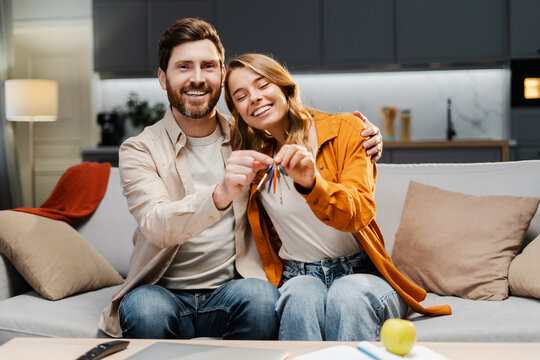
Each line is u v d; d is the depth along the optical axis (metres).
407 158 4.28
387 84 4.89
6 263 1.78
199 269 1.56
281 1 4.58
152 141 1.59
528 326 1.35
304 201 1.49
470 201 1.76
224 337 1.42
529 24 4.36
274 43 4.60
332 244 1.49
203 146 1.64
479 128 4.80
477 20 4.43
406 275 1.74
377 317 1.32
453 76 4.81
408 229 1.77
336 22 4.55
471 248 1.65
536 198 1.71
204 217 1.29
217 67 1.58
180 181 1.58
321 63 4.58
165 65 1.58
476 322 1.39
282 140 1.63
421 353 0.95
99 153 4.43
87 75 5.15
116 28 4.73
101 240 2.04
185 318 1.48
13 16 5.20
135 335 1.35
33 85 4.36
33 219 1.85
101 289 1.85
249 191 1.60
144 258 1.53
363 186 1.40
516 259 1.60
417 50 4.50
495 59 4.42
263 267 1.59
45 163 5.22
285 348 1.04
